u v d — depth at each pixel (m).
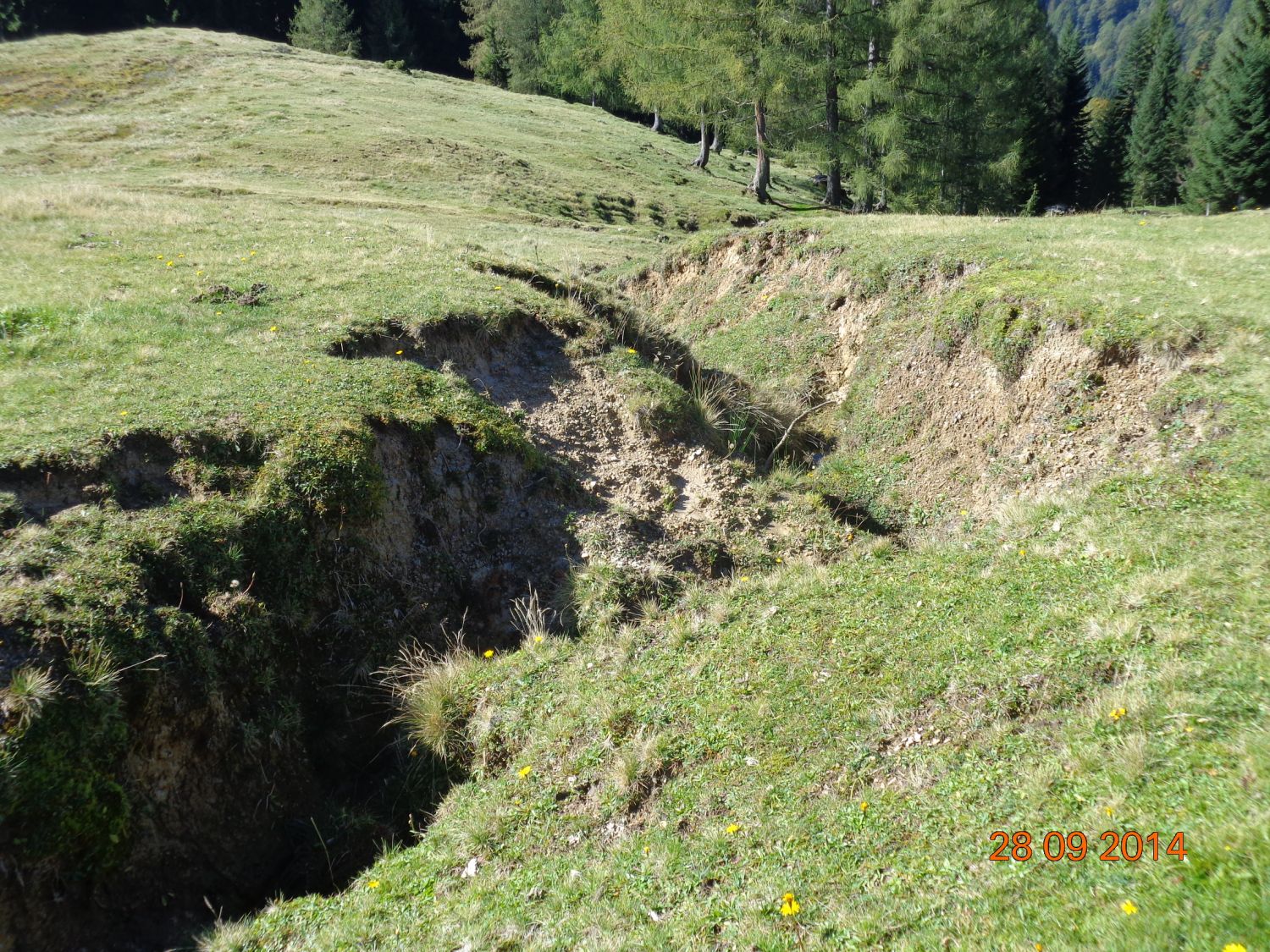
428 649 7.28
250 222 14.66
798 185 45.66
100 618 5.48
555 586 7.87
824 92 29.25
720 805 5.15
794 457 11.51
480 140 36.06
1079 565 6.45
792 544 8.66
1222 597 5.35
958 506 9.81
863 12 27.70
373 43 62.75
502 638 7.57
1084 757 4.41
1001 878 3.83
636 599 7.68
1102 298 9.67
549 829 5.39
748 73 28.81
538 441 9.24
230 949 4.85
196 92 37.91
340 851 5.74
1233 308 8.87
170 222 13.99
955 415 10.59
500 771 6.08
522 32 62.38
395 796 6.16
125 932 4.94
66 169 26.16
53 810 4.79
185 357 8.65
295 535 6.86
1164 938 3.12
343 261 11.95
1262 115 37.16
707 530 8.62
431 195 27.45
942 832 4.32
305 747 6.28
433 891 5.09
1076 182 54.16
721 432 10.68
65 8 54.31
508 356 10.32
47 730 4.90
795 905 4.08
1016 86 34.53
